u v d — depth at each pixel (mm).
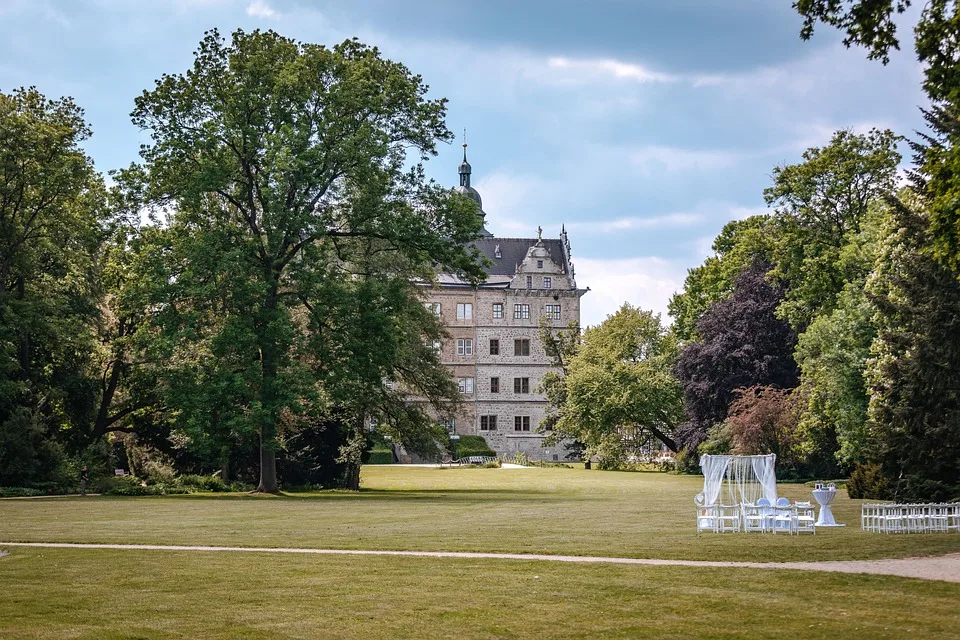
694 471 72688
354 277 51219
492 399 108438
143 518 29875
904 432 32844
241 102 44938
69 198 50156
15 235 48719
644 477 69062
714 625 12867
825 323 49281
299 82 45281
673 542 22016
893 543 21453
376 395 51688
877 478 39594
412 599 14773
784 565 18203
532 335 109438
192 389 43062
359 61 47406
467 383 108375
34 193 49406
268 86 45406
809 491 46281
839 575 16625
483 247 112875
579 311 110125
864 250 49156
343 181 47625
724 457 26000
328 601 14641
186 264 45188
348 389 45031
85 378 51719
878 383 35719
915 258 33500
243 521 28703
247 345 42844
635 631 12609
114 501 39531
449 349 108375
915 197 39438
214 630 12719
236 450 52906
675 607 14070
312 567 18078
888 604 14070
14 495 43531
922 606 13898
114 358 53625
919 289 33062
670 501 39469
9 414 47406
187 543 22344
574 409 83250
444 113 48688
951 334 31641
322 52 47000
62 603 14430
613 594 15109
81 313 50875
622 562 18641
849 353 46438
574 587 15734
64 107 52250
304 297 46094
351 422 54375
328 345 45531
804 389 53188
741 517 26531
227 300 44406
